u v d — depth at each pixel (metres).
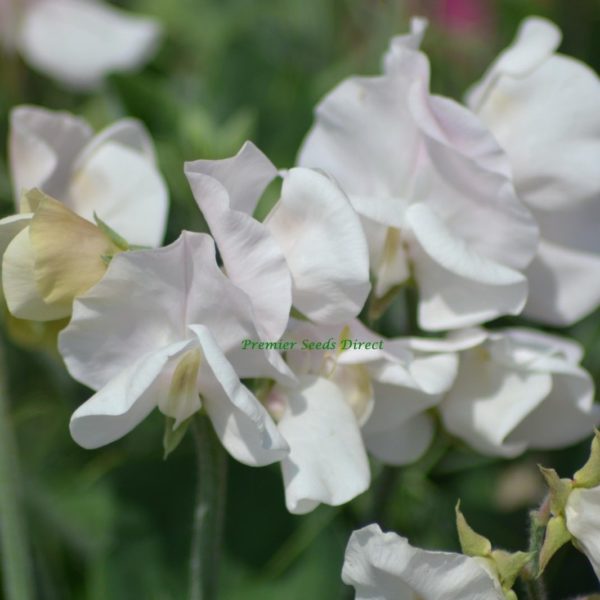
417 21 0.64
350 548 0.59
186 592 0.68
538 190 0.65
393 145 0.64
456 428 0.63
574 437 0.65
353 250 0.60
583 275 0.65
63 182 0.65
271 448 0.59
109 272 0.59
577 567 0.69
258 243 0.59
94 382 0.60
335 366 0.61
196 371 0.59
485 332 0.63
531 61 0.64
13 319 0.64
